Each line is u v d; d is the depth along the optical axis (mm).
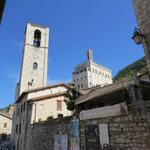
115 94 10703
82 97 11320
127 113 8219
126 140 8055
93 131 10164
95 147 9781
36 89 27562
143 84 8742
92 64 97875
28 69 39531
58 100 26484
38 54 42062
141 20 9070
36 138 18391
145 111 7414
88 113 10797
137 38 7742
